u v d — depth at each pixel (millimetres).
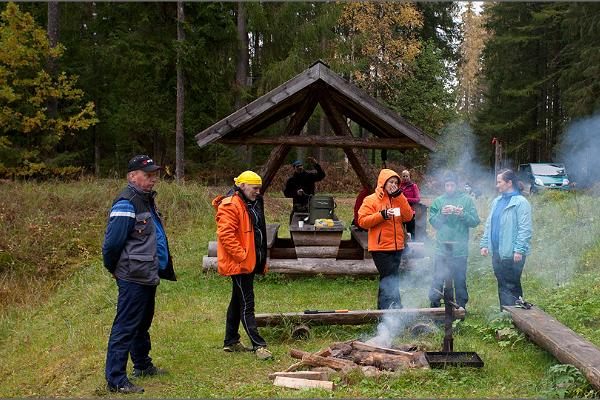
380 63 30625
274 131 26156
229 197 5688
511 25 33406
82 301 9047
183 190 15406
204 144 9102
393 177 6379
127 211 4809
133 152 25547
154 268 4902
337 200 23203
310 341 6035
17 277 10570
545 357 5223
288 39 23906
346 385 4707
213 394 4680
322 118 28188
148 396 4695
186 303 8133
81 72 25438
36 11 24234
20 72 17750
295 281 9391
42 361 6551
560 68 30984
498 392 4520
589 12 25297
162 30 23000
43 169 17953
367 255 9609
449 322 5355
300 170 11391
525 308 5918
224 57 23625
